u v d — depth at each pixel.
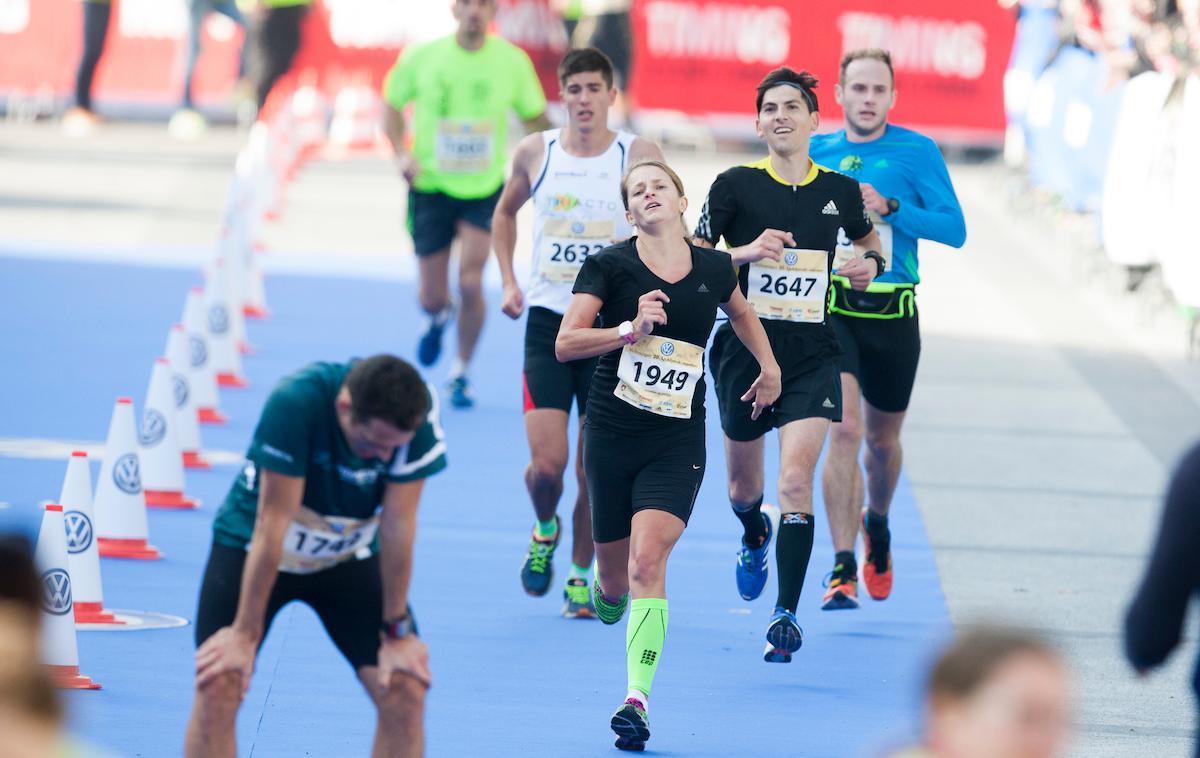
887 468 23.14
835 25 79.19
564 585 24.30
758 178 20.56
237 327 39.34
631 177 18.38
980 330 46.34
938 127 80.00
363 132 79.12
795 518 19.73
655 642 17.58
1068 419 36.38
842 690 19.94
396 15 79.00
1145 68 49.66
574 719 18.59
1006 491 30.41
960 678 7.79
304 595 14.36
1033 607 23.56
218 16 81.81
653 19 79.00
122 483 24.31
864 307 22.27
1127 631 11.82
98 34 79.75
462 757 17.19
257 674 19.77
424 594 23.34
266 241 55.50
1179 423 36.31
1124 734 18.48
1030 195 65.06
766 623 22.80
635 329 17.59
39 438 30.73
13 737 8.80
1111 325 47.59
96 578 21.19
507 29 77.00
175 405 27.45
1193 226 39.53
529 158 23.47
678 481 18.11
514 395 37.16
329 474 13.57
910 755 7.88
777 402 20.44
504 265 23.70
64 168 67.81
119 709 18.11
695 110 79.69
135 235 54.31
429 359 36.09
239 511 14.09
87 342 39.44
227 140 78.31
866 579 23.39
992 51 79.81
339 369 13.75
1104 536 27.59
